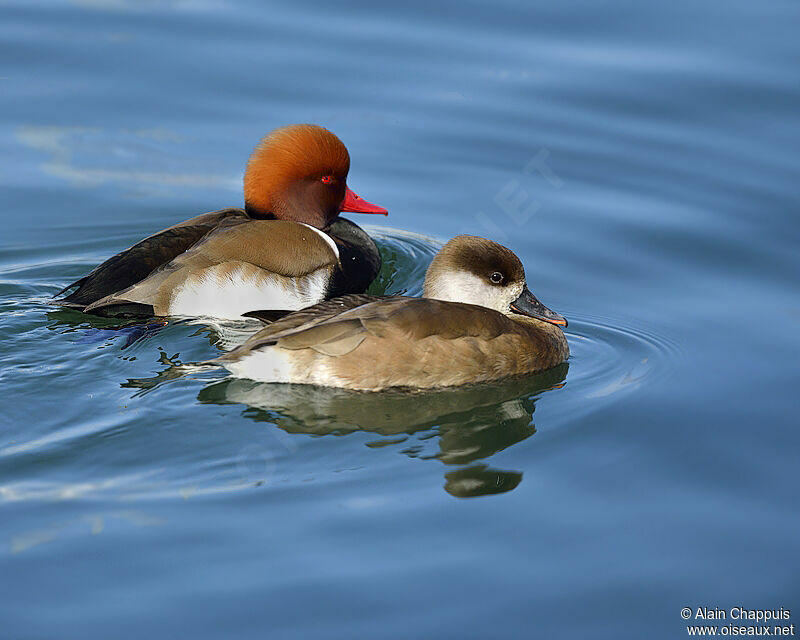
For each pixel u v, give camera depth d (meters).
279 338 10.04
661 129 16.19
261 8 18.70
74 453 9.21
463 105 16.84
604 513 8.72
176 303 11.80
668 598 7.82
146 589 7.63
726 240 13.92
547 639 7.39
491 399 10.59
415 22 18.58
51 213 14.96
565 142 16.06
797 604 7.84
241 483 8.85
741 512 8.80
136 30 18.38
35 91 16.98
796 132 15.91
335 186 13.41
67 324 11.57
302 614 7.47
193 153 16.06
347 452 9.38
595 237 14.20
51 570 7.77
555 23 18.45
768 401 10.52
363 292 13.30
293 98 16.94
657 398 10.58
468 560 8.06
